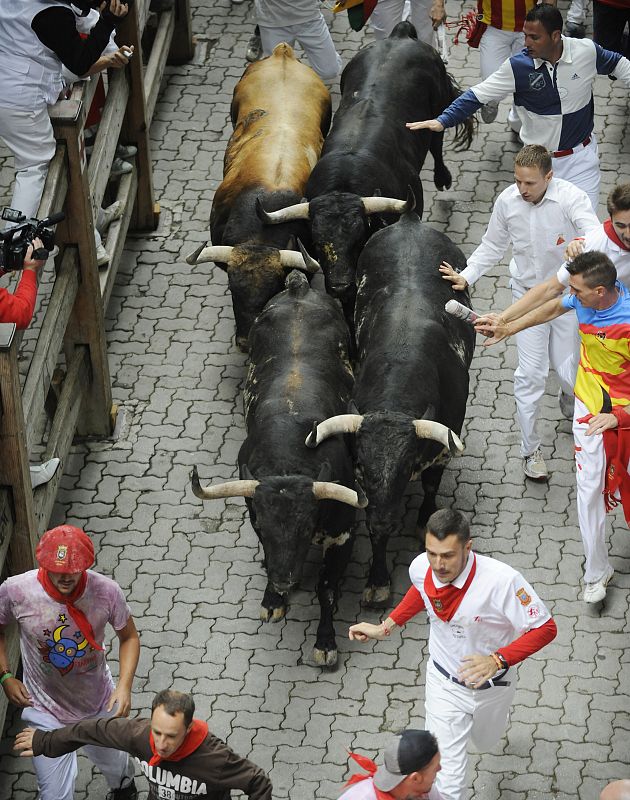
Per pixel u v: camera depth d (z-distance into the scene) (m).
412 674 9.00
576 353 9.88
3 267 7.78
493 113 13.11
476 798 8.19
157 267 12.58
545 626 7.04
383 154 11.27
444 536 6.77
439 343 9.45
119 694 7.26
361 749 8.52
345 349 10.01
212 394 11.29
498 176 13.48
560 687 8.83
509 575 7.02
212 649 9.23
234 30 15.57
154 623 9.41
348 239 10.41
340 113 11.88
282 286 10.58
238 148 12.02
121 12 9.45
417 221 10.41
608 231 8.62
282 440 8.86
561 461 10.55
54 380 10.60
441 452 9.24
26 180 9.58
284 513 8.34
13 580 7.13
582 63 10.53
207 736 6.52
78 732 6.67
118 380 11.41
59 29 9.08
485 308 11.91
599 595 9.25
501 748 8.46
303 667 9.08
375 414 8.73
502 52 12.95
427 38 14.05
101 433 10.88
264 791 6.56
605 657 9.02
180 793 6.51
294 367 9.52
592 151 11.09
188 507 10.31
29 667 7.43
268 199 11.02
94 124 11.39
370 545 10.01
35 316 11.70
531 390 9.92
